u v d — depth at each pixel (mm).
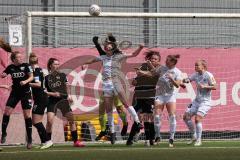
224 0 56781
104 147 40500
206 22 54344
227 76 51094
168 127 49656
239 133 51500
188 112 43438
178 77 41500
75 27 52812
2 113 46125
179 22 53844
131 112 41875
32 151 37031
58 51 48031
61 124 46750
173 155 33094
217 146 40938
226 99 51000
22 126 46844
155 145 42281
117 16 46531
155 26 53406
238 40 55031
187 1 56594
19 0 54031
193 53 50562
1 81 46344
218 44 54688
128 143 42438
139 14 47031
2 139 40562
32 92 40656
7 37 51938
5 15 53562
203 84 42562
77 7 55438
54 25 52438
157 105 41938
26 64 39750
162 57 50000
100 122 44594
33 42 52031
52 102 41156
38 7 54625
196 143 42531
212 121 50688
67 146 42344
